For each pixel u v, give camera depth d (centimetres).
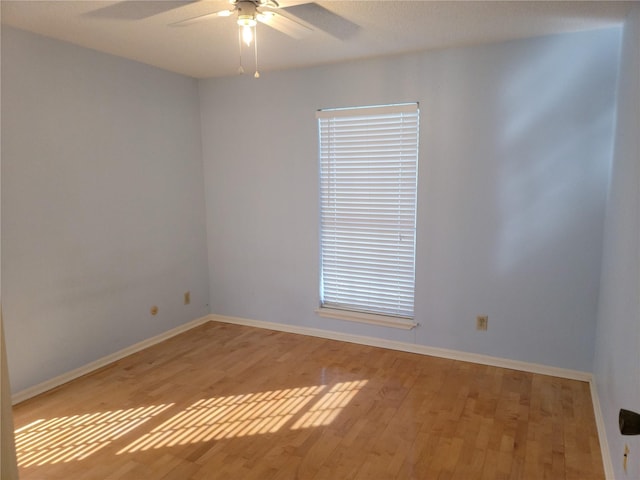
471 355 342
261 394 294
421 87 330
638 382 164
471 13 246
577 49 283
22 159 279
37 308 294
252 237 418
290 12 243
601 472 214
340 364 340
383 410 271
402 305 366
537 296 314
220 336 404
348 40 296
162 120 382
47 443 239
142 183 367
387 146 350
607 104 279
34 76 283
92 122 322
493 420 259
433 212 340
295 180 389
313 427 254
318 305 396
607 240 271
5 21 260
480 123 316
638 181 184
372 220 366
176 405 280
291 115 382
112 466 221
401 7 237
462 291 338
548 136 297
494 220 321
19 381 285
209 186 431
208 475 214
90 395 293
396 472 215
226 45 308
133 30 275
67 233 310
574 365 309
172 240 400
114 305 348
